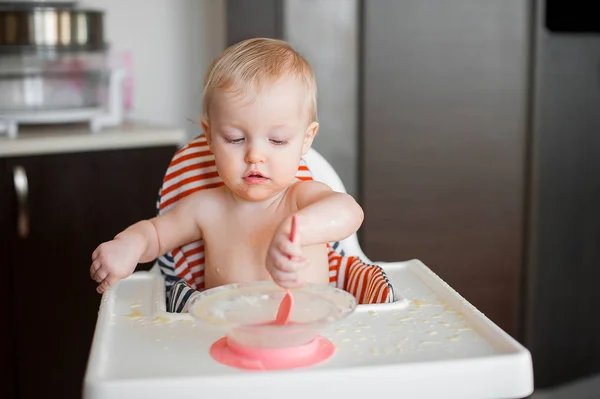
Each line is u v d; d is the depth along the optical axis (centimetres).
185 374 71
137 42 228
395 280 104
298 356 73
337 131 200
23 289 183
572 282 226
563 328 228
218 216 98
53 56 190
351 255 116
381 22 197
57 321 189
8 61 186
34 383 188
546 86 210
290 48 95
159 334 82
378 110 200
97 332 81
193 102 237
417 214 208
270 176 89
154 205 197
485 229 213
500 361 73
